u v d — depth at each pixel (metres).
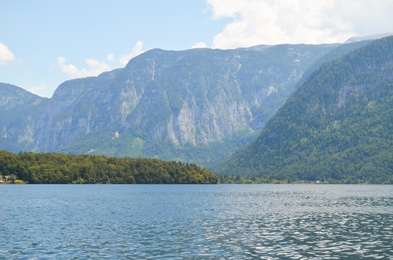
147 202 176.62
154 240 80.81
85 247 73.94
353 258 66.38
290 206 158.62
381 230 94.44
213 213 130.75
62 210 138.12
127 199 194.88
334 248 73.81
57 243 77.44
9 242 78.19
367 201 187.50
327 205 163.88
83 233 88.88
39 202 170.38
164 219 114.00
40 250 71.38
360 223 106.50
